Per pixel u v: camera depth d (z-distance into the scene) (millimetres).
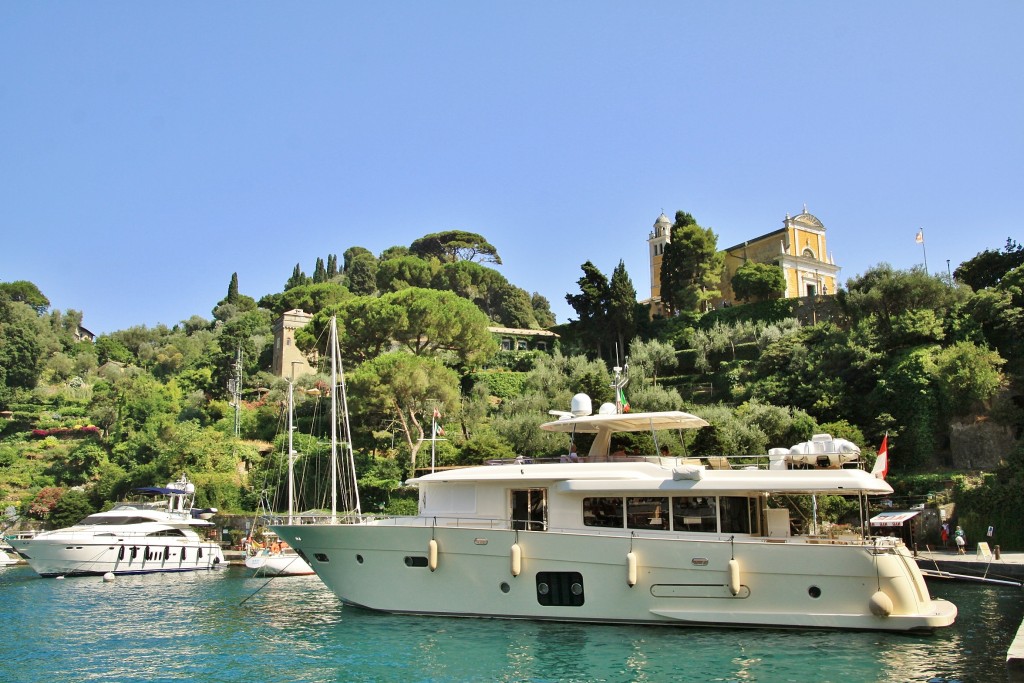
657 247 99562
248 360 89312
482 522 21562
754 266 77750
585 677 15352
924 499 38875
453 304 67375
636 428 23734
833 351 52500
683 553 18859
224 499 53781
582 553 19469
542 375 66250
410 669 16250
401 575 21234
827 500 37375
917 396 45250
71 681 16141
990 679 14633
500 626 19688
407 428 53812
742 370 63562
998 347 47562
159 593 31422
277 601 28188
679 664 16094
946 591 27359
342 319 66812
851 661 16031
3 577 38688
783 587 18281
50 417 84625
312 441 57594
